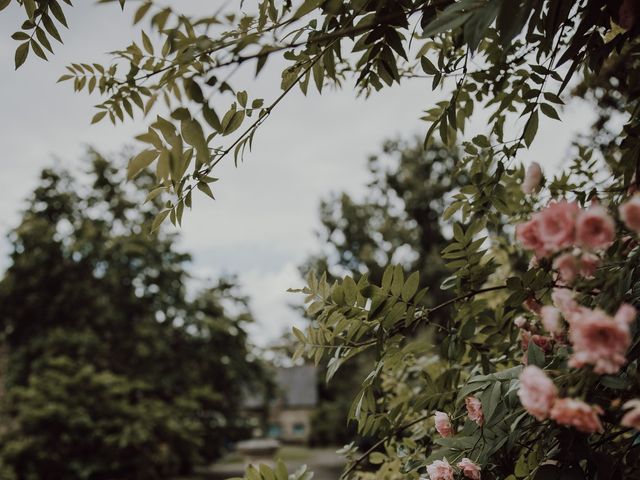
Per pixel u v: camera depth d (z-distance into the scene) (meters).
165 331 19.84
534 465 1.39
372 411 1.87
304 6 1.18
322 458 23.58
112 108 1.54
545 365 1.35
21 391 15.15
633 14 1.30
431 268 18.77
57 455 14.89
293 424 40.97
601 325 0.91
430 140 1.94
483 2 1.05
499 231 2.41
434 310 1.70
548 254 1.06
